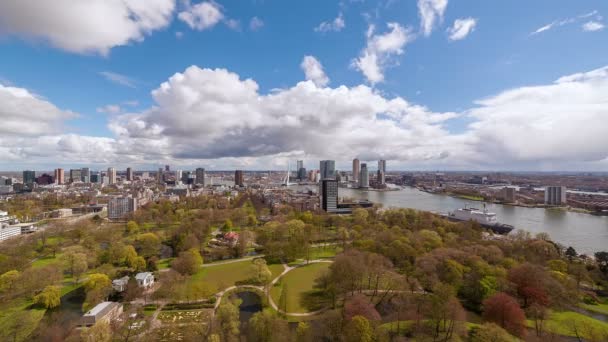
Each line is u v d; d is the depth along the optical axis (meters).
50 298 176.25
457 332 137.50
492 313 148.38
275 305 181.62
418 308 160.62
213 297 188.38
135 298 188.25
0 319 162.50
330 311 156.62
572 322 152.50
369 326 131.38
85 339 133.00
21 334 150.88
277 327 141.12
